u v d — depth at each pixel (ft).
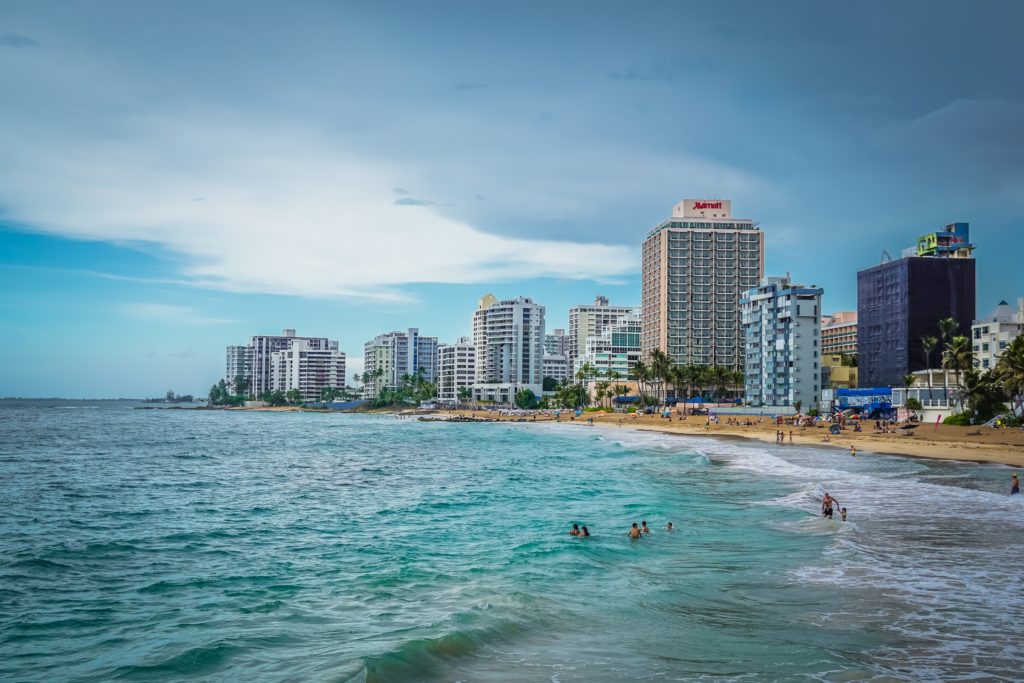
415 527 138.31
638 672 61.57
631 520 143.74
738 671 61.52
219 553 113.50
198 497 182.19
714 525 135.74
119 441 422.41
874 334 616.39
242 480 225.76
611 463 286.25
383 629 73.72
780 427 468.75
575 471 255.50
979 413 372.79
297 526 139.64
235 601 85.56
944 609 79.71
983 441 325.21
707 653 66.44
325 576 98.02
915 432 370.53
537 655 66.08
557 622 76.38
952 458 272.31
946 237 591.78
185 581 95.25
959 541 115.75
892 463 256.73
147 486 204.85
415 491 198.49
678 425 563.07
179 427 634.02
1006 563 101.35
